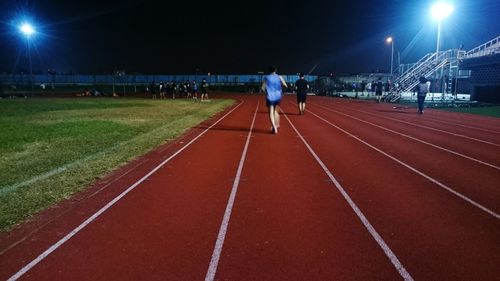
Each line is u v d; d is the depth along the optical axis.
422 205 5.99
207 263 4.16
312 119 19.25
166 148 10.77
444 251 4.43
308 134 13.73
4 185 6.79
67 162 8.62
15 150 9.98
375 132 14.39
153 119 18.17
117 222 5.30
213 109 24.97
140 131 13.86
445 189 6.86
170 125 15.76
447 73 42.16
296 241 4.70
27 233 4.90
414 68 38.47
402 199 6.29
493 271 3.97
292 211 5.74
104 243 4.64
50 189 6.64
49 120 17.50
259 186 7.05
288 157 9.62
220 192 6.68
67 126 15.20
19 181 7.05
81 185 6.94
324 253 4.38
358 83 57.50
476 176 7.78
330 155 9.90
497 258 4.25
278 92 13.62
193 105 29.34
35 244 4.60
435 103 32.03
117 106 27.98
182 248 4.52
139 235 4.88
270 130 14.78
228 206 5.96
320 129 15.20
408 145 11.48
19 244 4.60
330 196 6.46
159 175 7.81
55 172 7.71
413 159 9.45
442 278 3.84
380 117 20.52
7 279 3.84
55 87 67.31
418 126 16.45
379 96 34.31
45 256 4.31
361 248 4.50
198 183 7.24
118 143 11.17
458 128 15.76
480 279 3.82
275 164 8.84
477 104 30.50
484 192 6.67
